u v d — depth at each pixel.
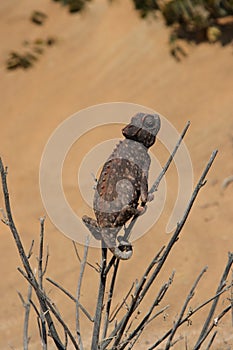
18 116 41.47
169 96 37.97
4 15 50.31
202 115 36.12
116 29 44.50
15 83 44.25
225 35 39.84
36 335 26.70
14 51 46.22
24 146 39.03
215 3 39.50
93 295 27.92
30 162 37.75
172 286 27.36
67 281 29.25
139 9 44.44
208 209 31.16
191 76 38.72
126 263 29.20
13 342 26.75
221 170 32.78
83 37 45.72
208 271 27.78
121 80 40.47
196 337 24.12
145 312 26.09
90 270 29.64
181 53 40.12
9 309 28.70
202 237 29.77
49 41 46.53
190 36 40.72
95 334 17.41
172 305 26.33
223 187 31.91
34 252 31.56
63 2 49.03
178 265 28.59
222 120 35.22
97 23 46.16
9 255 31.91
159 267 16.20
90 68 42.75
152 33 42.22
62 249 31.34
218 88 37.44
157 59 40.62
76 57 44.25
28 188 36.00
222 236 29.53
